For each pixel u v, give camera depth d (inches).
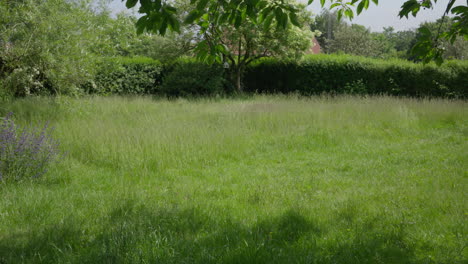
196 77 756.6
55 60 398.3
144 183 224.5
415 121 443.8
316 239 142.3
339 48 1710.1
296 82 798.5
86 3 515.8
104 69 634.2
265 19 164.4
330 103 549.0
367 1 184.7
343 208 174.7
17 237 143.8
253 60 836.6
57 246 136.4
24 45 389.4
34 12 397.1
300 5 733.3
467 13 155.3
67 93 437.7
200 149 299.4
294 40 735.7
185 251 130.9
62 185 214.2
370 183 225.9
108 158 266.1
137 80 791.1
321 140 353.4
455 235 144.5
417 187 213.8
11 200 180.9
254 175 247.9
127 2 137.6
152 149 276.2
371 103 535.8
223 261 124.5
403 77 731.4
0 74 428.8
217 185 223.0
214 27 171.8
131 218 160.2
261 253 127.6
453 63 705.0
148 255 124.6
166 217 160.9
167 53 767.7
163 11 140.9
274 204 185.8
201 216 163.8
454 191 202.5
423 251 134.0
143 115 463.5
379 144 348.2
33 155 221.1
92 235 146.3
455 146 331.9
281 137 361.7
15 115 388.8
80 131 316.5
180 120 431.2
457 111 486.6
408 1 163.9
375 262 125.7
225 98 706.2
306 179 236.7
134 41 681.0
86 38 446.3
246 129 377.7
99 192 202.1
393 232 147.3
